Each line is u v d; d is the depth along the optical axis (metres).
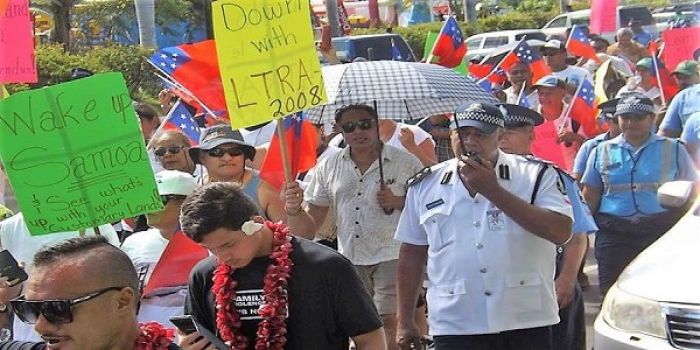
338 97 6.87
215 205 4.03
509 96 11.87
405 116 7.81
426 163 8.49
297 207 6.18
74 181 4.66
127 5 25.62
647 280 5.70
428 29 30.41
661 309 5.49
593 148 8.00
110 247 3.36
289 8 5.45
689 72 11.67
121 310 3.34
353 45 20.72
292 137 6.88
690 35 11.95
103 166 4.66
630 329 5.62
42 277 3.29
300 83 5.48
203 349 3.82
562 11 36.97
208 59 8.68
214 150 6.62
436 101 7.81
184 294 5.13
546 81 10.38
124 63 20.19
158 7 25.14
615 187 7.75
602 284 7.91
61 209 4.68
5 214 6.67
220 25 5.30
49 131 4.63
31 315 3.34
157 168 8.04
